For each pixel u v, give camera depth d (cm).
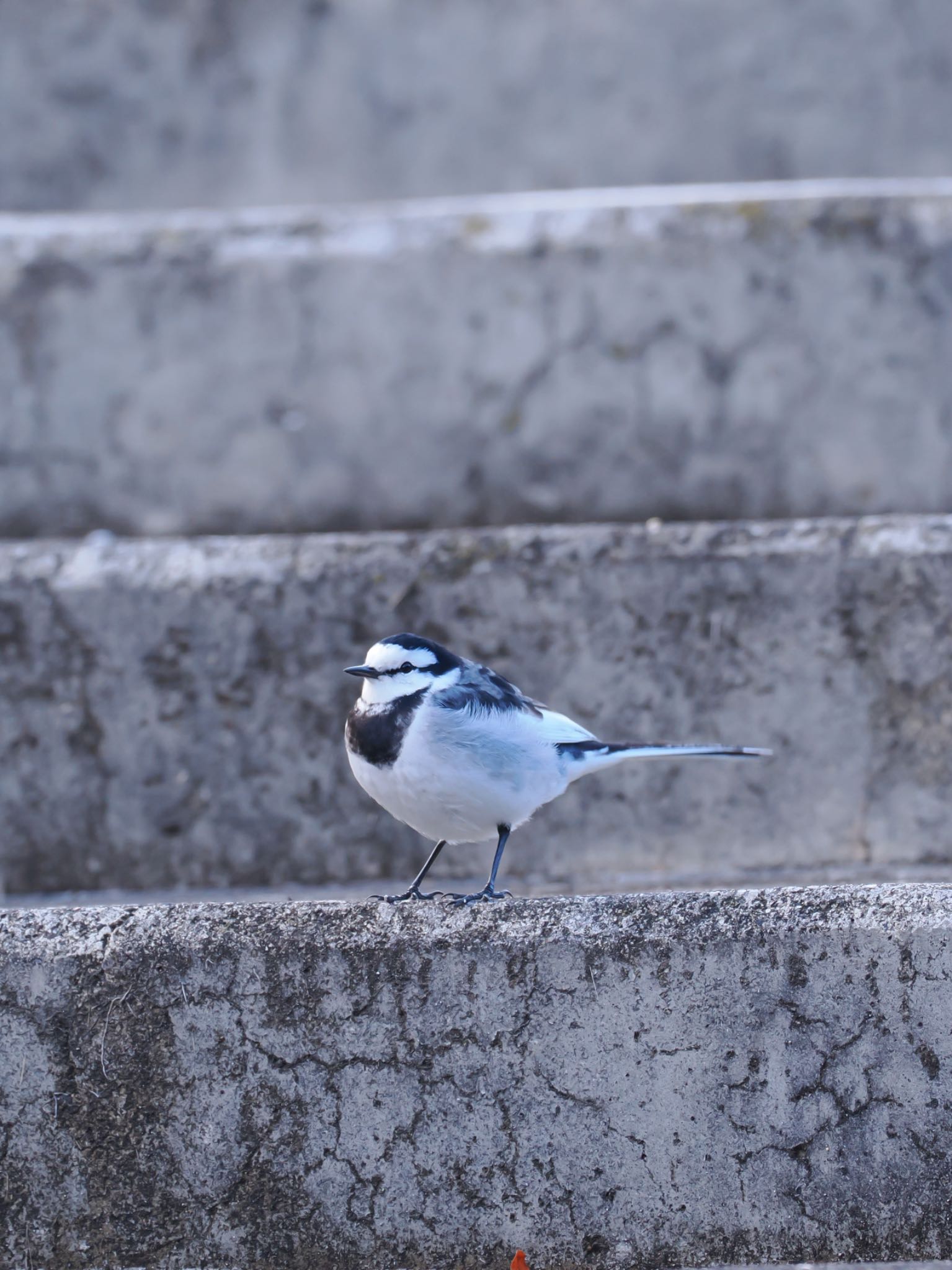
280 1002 492
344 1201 491
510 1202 489
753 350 1012
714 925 491
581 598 930
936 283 1004
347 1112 492
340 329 1036
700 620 928
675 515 1022
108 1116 493
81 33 1489
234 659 939
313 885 934
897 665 916
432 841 934
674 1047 488
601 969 489
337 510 1043
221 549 962
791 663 923
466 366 1031
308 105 1502
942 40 1453
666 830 925
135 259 1039
